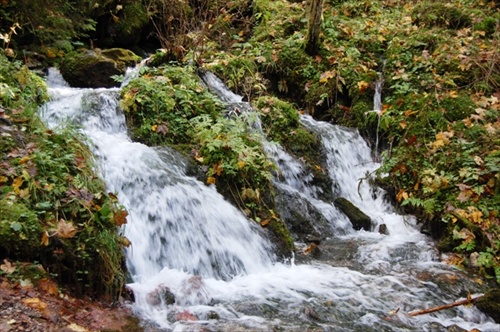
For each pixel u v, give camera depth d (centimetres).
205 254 480
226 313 381
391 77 834
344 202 656
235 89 810
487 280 501
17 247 356
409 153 688
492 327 407
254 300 409
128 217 465
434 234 602
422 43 879
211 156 569
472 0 1059
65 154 453
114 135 605
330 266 509
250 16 1111
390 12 1090
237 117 636
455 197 596
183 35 846
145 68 733
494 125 685
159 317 369
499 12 993
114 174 493
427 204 604
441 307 423
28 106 505
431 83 788
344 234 619
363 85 816
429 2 1027
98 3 976
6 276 341
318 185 689
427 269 511
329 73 840
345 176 731
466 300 439
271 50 887
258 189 561
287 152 696
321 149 730
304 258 532
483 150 640
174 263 463
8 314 310
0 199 381
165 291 399
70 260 371
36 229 370
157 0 1028
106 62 776
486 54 809
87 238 385
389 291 451
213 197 531
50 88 701
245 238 511
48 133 472
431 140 694
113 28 981
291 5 1105
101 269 382
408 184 665
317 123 788
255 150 608
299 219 596
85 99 626
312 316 388
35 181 406
